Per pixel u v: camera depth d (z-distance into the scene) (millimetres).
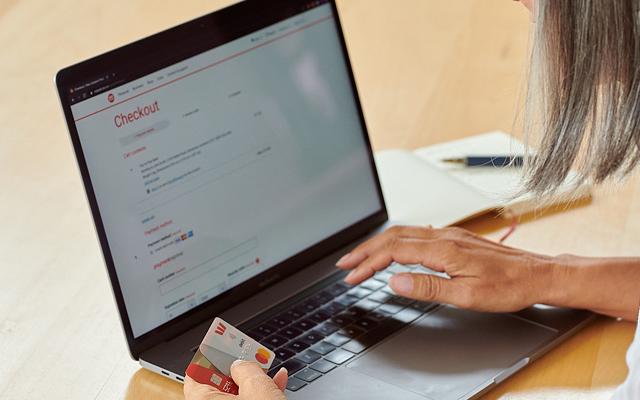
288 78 1229
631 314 1089
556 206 1343
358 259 1180
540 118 909
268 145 1202
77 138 1041
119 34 1926
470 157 1464
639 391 839
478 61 1803
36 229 1377
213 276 1142
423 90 1720
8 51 1902
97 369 1077
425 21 1977
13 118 1684
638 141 871
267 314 1137
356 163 1296
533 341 1058
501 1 2029
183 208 1121
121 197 1071
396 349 1056
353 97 1302
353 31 1958
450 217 1320
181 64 1128
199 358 951
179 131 1122
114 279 1061
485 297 1093
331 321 1116
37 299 1216
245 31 1190
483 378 998
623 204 1347
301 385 1000
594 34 841
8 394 1041
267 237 1194
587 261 1124
